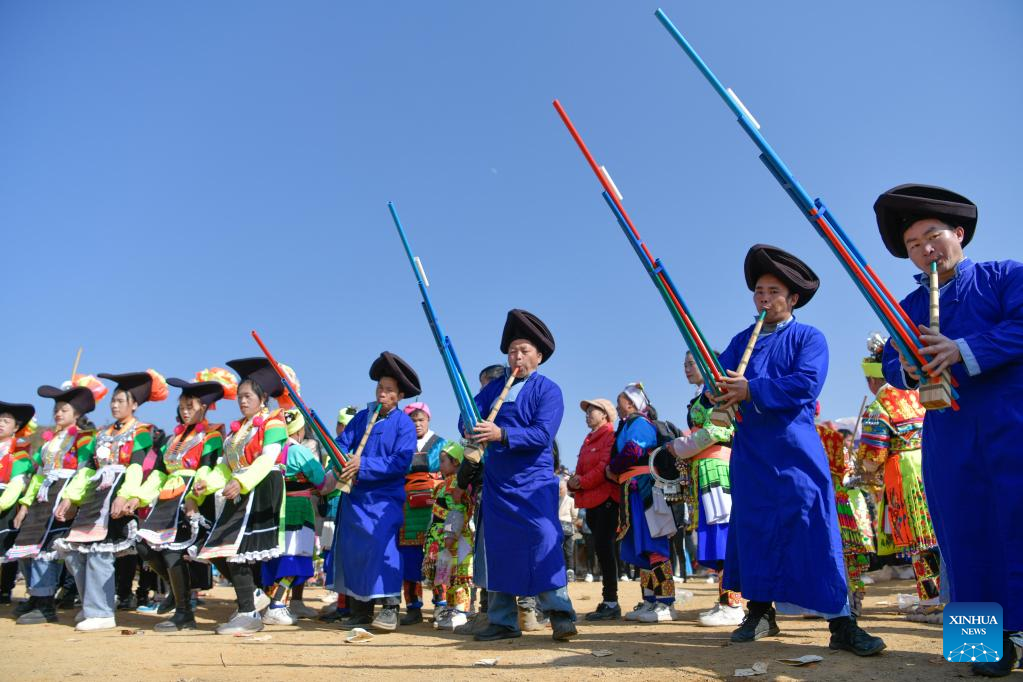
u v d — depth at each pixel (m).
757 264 4.29
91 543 6.10
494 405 4.91
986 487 3.19
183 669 4.04
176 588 5.89
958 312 3.40
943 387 3.13
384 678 3.63
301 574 6.43
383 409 6.08
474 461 4.75
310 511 6.61
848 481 5.62
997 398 3.17
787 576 3.85
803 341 4.15
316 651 4.62
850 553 5.49
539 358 5.21
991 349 3.10
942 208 3.40
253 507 5.77
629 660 3.87
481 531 5.04
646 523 5.95
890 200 3.48
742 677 3.33
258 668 4.02
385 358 5.98
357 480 5.73
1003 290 3.32
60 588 7.82
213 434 6.20
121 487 6.24
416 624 6.44
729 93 3.41
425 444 7.08
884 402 5.23
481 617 5.84
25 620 6.45
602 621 6.05
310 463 6.48
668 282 3.96
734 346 4.46
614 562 6.39
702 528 5.43
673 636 4.81
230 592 10.13
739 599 5.55
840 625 3.83
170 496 5.99
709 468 5.43
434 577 6.61
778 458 3.96
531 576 4.64
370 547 5.63
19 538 6.65
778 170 3.30
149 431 6.53
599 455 6.54
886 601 6.84
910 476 5.12
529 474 4.79
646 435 6.26
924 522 5.06
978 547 3.20
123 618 6.88
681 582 11.37
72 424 7.04
